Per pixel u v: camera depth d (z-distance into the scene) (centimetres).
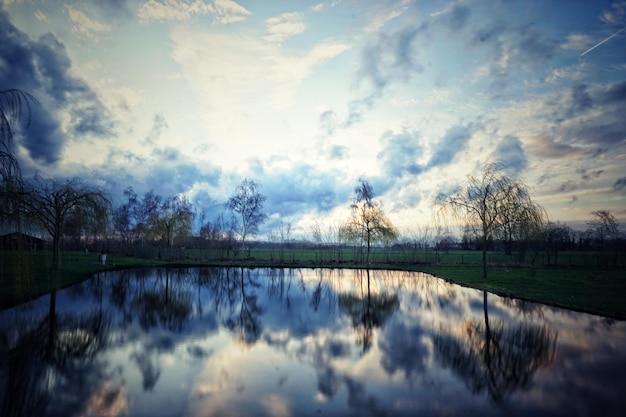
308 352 955
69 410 618
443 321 1320
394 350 972
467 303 1684
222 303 1720
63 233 2631
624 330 1152
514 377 771
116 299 1764
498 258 4591
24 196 1245
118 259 4231
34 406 633
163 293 2009
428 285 2384
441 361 879
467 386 725
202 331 1180
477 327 1220
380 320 1349
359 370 820
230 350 974
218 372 808
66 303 1625
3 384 734
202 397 674
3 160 1152
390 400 662
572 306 1502
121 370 817
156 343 1038
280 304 1705
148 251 5088
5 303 1462
